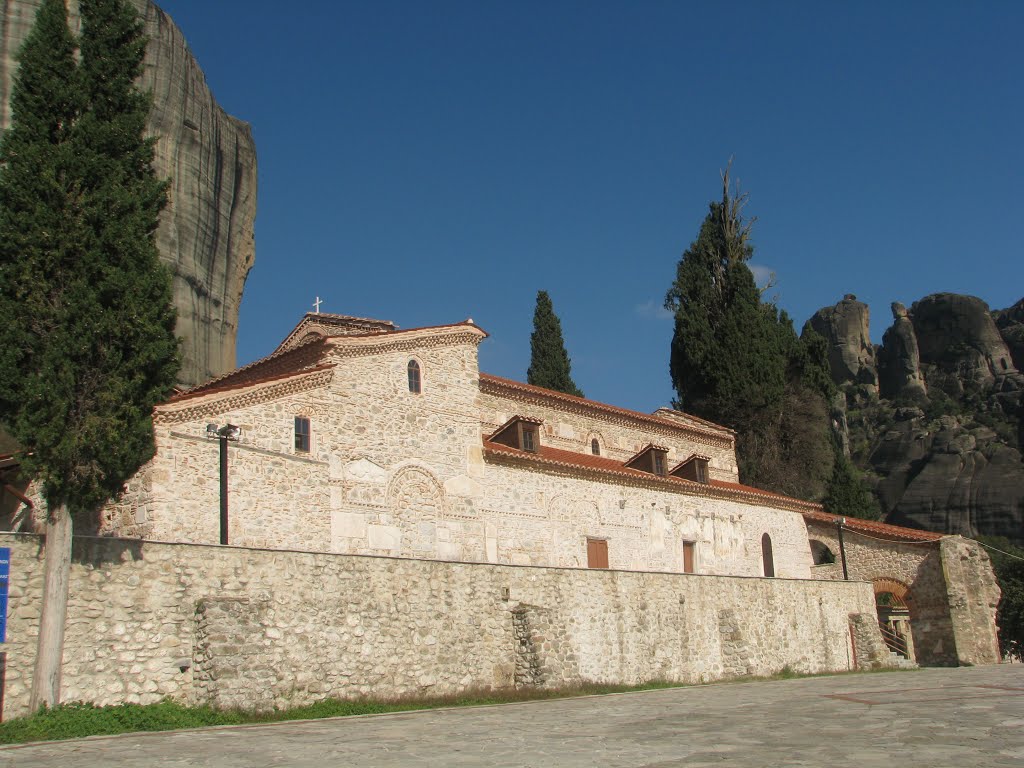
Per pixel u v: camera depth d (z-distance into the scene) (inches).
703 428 2097.7
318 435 1200.8
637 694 1072.8
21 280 738.2
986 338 5187.0
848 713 779.4
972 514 4126.5
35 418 721.0
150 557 792.3
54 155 772.0
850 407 5319.9
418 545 1284.4
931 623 1899.6
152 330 775.1
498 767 503.8
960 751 541.3
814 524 2087.8
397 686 937.5
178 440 1044.5
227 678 781.9
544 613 1093.1
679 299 2741.1
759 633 1482.5
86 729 671.8
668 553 1674.5
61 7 823.1
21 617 714.8
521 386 1690.5
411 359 1347.2
